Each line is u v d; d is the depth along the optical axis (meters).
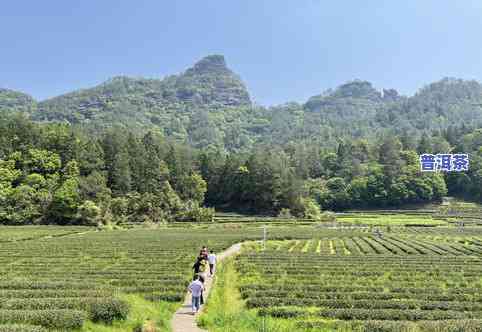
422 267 53.28
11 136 143.88
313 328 27.25
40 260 56.53
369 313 30.48
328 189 197.38
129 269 48.94
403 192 182.62
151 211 137.25
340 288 39.72
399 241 90.88
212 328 25.98
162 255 62.09
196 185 164.62
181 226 127.12
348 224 131.38
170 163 167.75
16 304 24.88
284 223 133.75
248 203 171.00
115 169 147.25
